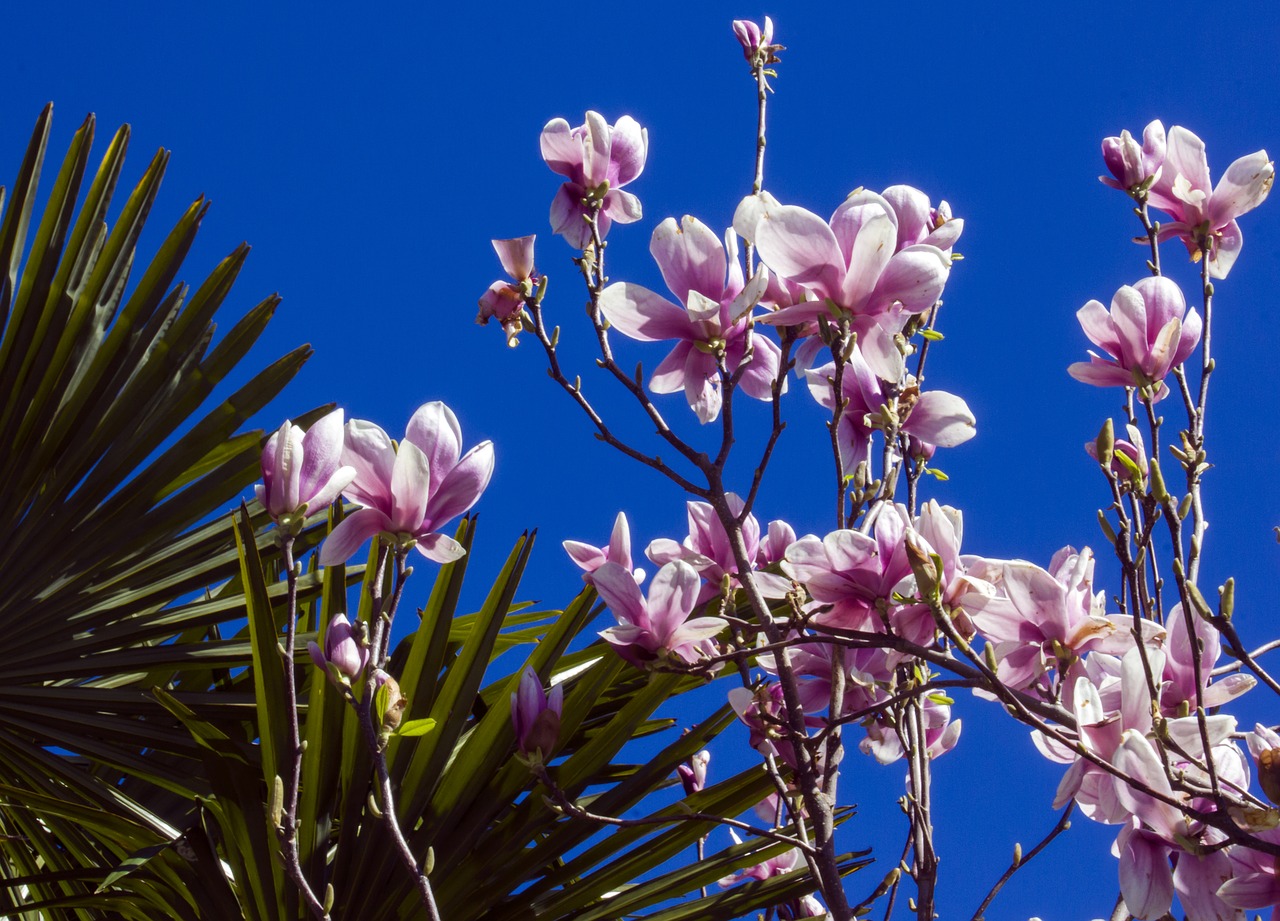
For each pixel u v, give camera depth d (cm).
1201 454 492
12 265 545
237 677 543
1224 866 468
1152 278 493
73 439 540
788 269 478
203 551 540
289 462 473
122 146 549
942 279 476
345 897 507
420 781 509
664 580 482
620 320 488
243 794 506
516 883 511
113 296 547
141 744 530
